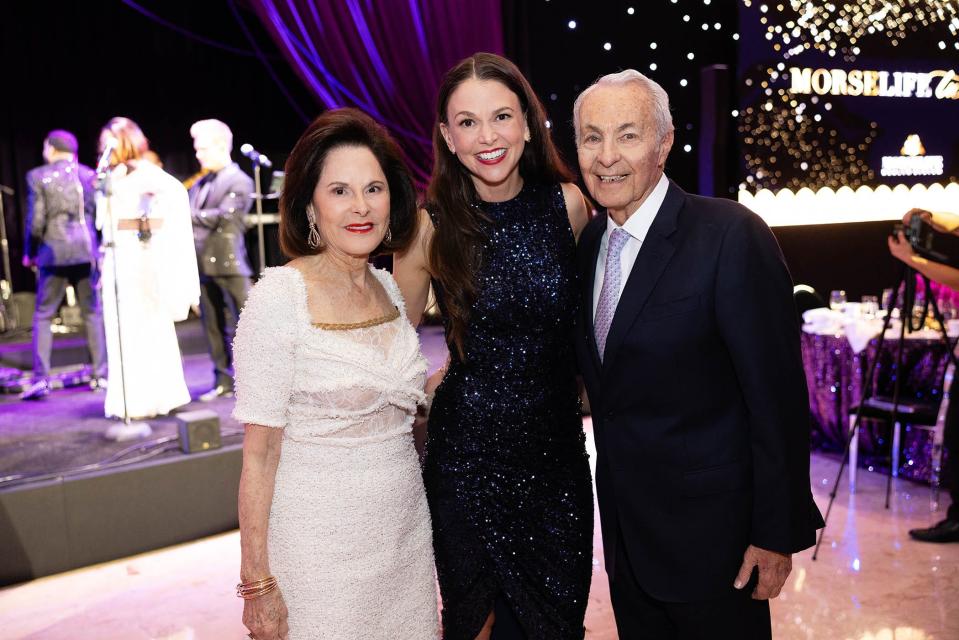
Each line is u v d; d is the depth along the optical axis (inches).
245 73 357.4
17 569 145.9
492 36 231.8
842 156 293.6
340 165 69.8
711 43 278.1
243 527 67.8
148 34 348.2
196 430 163.8
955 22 306.7
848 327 177.0
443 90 81.0
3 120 341.4
